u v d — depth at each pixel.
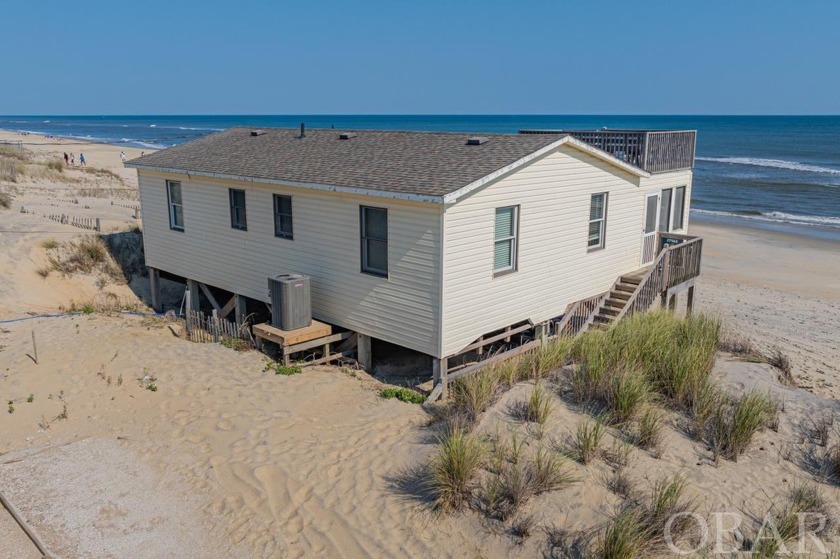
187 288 18.59
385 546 7.62
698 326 13.57
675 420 9.75
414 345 12.91
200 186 17.22
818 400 10.76
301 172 14.52
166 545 7.75
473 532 7.65
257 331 13.97
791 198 51.47
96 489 8.87
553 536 7.38
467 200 12.25
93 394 11.80
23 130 173.50
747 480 8.40
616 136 17.73
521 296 14.12
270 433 10.37
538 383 10.41
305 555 7.56
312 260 14.66
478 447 8.59
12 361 13.06
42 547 7.65
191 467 9.41
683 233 20.30
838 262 30.56
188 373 12.77
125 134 154.62
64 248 19.80
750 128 181.75
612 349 11.50
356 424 10.72
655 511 7.52
